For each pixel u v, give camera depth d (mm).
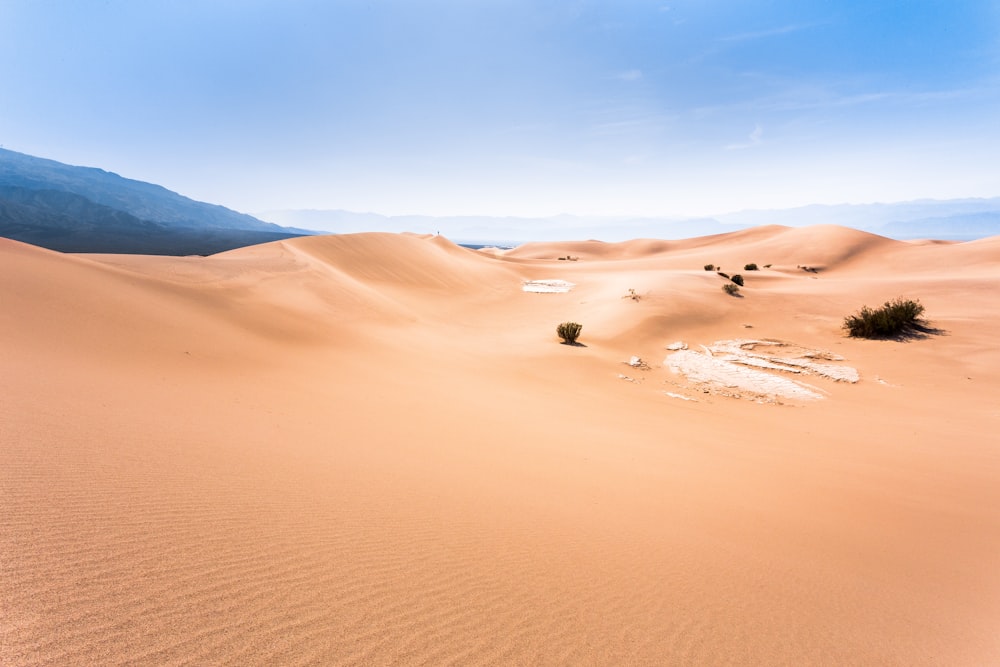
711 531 5473
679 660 2838
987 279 43812
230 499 4039
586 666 2637
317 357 15039
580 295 47062
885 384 20109
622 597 3562
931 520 6941
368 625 2658
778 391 18938
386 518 4301
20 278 12859
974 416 15680
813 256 94562
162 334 12547
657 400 16719
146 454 4734
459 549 3924
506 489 5891
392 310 31500
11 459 3898
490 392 14219
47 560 2611
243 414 7371
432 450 7227
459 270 60250
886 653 3342
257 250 40781
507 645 2711
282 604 2684
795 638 3350
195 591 2629
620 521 5359
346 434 7301
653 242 155750
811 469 9258
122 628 2221
